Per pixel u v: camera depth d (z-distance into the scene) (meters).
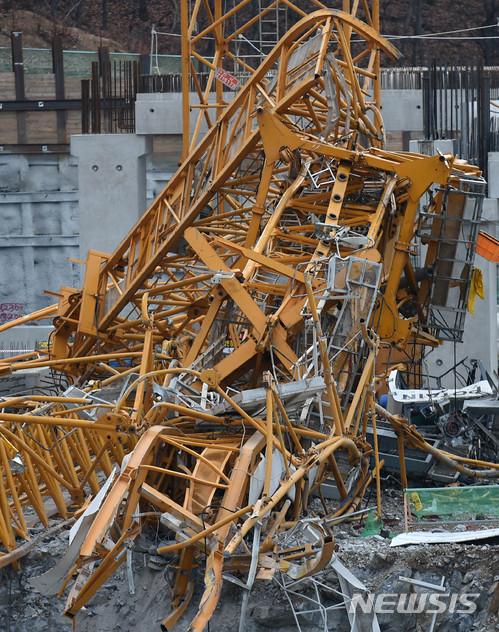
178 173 43.38
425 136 65.94
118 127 70.31
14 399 28.89
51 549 28.44
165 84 68.06
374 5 50.69
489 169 64.25
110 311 43.19
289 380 31.83
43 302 90.12
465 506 30.53
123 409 30.67
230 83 52.62
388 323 39.78
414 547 28.09
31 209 88.50
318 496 34.16
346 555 27.83
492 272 62.03
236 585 26.91
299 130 42.72
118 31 159.00
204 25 154.62
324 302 32.03
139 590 27.36
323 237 35.56
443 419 36.91
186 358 34.31
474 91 65.44
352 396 32.66
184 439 28.47
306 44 42.78
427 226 42.84
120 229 65.62
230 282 33.00
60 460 31.02
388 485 36.25
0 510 27.58
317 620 26.25
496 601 26.64
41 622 27.45
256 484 26.19
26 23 149.62
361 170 39.78
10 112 84.62
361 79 67.06
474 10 164.62
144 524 29.41
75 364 44.78
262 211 39.78
